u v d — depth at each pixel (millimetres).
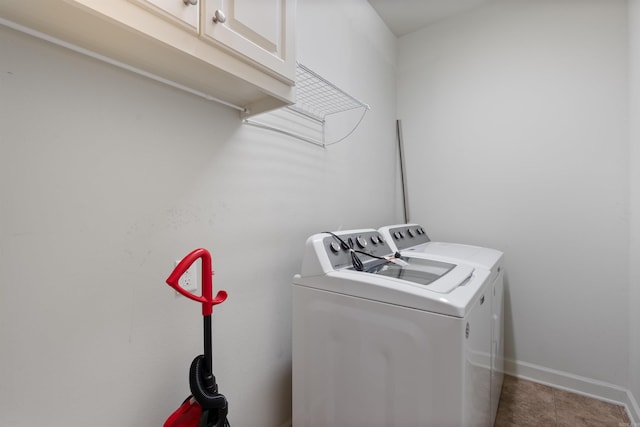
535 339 2029
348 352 1106
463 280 1139
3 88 680
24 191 711
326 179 1775
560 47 1952
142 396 938
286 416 1473
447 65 2400
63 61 768
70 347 788
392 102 2574
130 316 905
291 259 1502
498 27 2174
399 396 990
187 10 715
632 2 1687
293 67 1033
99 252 837
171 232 1004
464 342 885
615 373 1783
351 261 1305
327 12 1766
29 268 719
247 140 1274
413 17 2383
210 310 882
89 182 816
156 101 961
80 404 808
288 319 1479
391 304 1000
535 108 2035
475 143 2271
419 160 2537
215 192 1144
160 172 973
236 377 1233
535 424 1586
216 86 1008
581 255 1885
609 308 1801
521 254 2084
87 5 568
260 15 904
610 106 1800
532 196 2047
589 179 1859
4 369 690
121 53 792
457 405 882
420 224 2525
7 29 684
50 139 748
